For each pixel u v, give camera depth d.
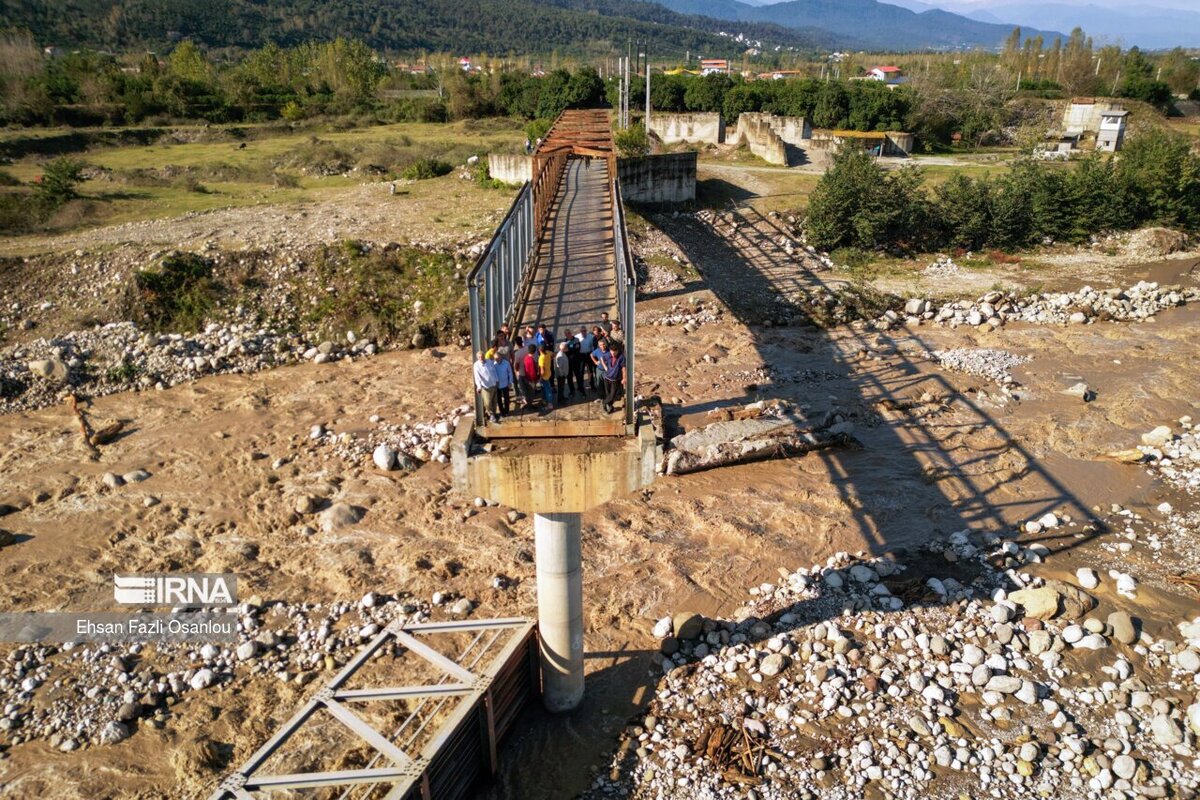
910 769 15.87
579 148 36.19
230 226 44.09
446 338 37.34
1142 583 21.14
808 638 19.14
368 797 14.98
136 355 34.19
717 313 39.62
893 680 17.95
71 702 17.58
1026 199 50.72
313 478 26.20
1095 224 51.59
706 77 80.38
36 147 67.62
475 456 14.12
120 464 27.23
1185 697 17.47
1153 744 16.38
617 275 20.48
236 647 19.17
